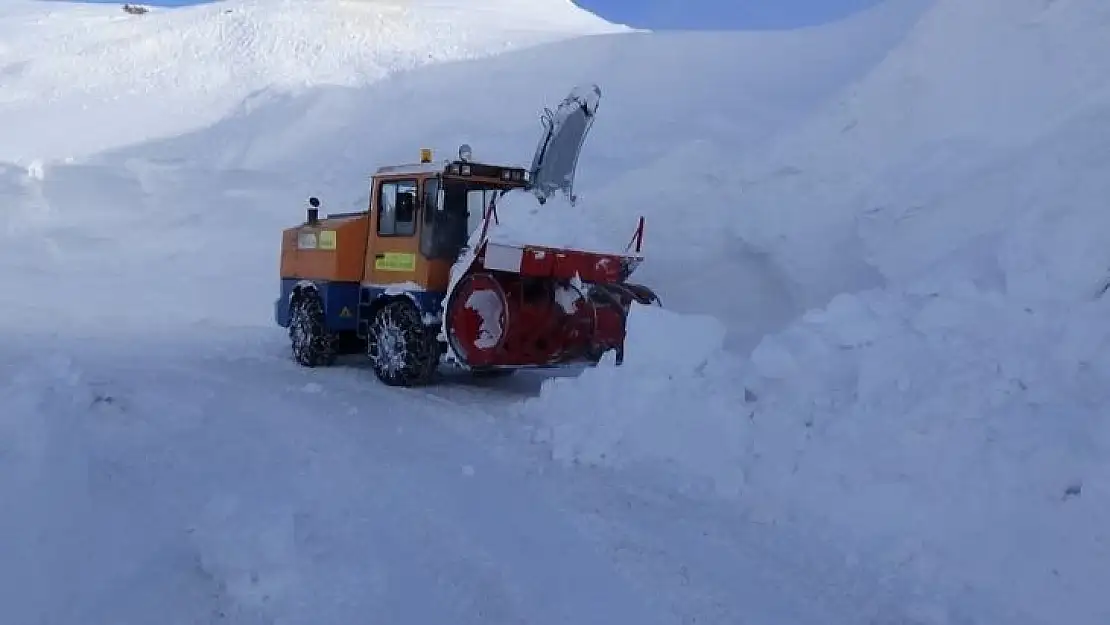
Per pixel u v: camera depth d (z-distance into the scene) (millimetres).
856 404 4945
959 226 7312
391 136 16516
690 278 9461
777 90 15766
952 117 8617
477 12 27688
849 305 5637
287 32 24031
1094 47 7938
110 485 4531
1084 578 3623
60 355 6516
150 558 3812
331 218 9625
